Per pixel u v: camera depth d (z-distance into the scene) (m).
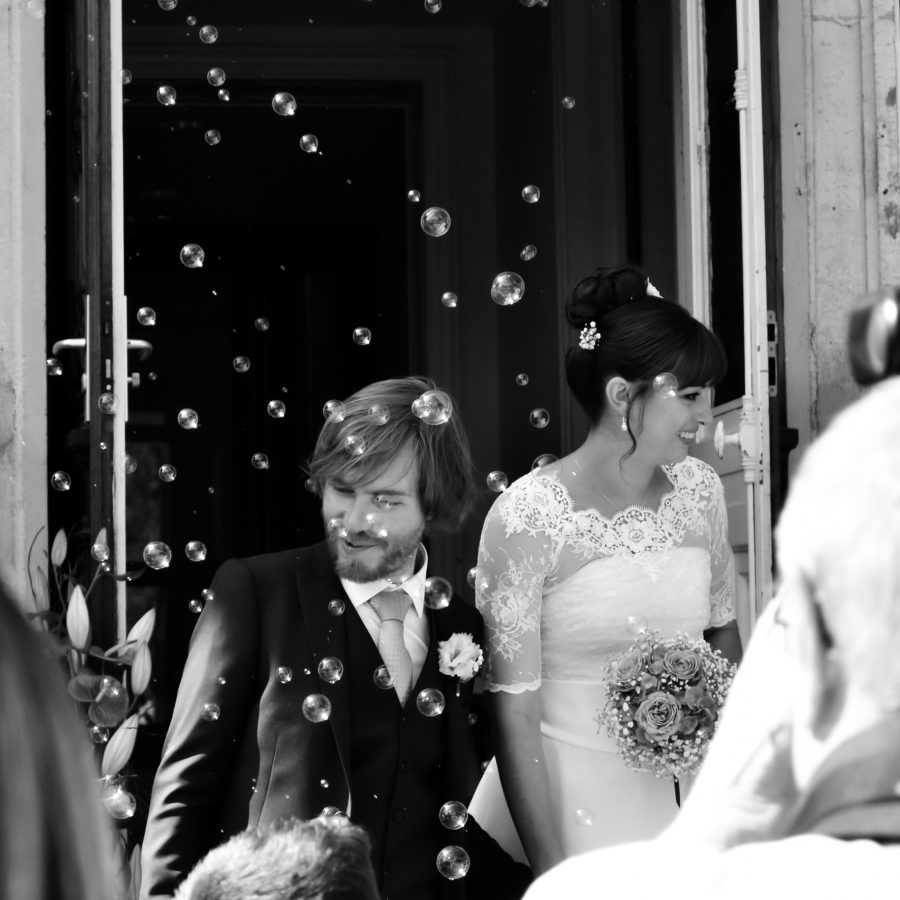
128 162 7.55
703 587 2.63
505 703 2.42
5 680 0.87
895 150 3.70
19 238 3.43
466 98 6.57
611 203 5.35
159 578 7.28
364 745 2.15
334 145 7.46
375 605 2.22
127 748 2.78
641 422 2.48
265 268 7.89
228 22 6.32
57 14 3.48
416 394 2.24
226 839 2.09
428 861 2.16
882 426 0.94
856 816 0.91
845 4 3.71
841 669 0.95
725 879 0.91
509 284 2.61
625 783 2.48
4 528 3.38
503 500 2.53
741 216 3.54
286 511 7.81
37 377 3.44
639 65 4.82
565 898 0.96
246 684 2.14
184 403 7.83
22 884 0.85
